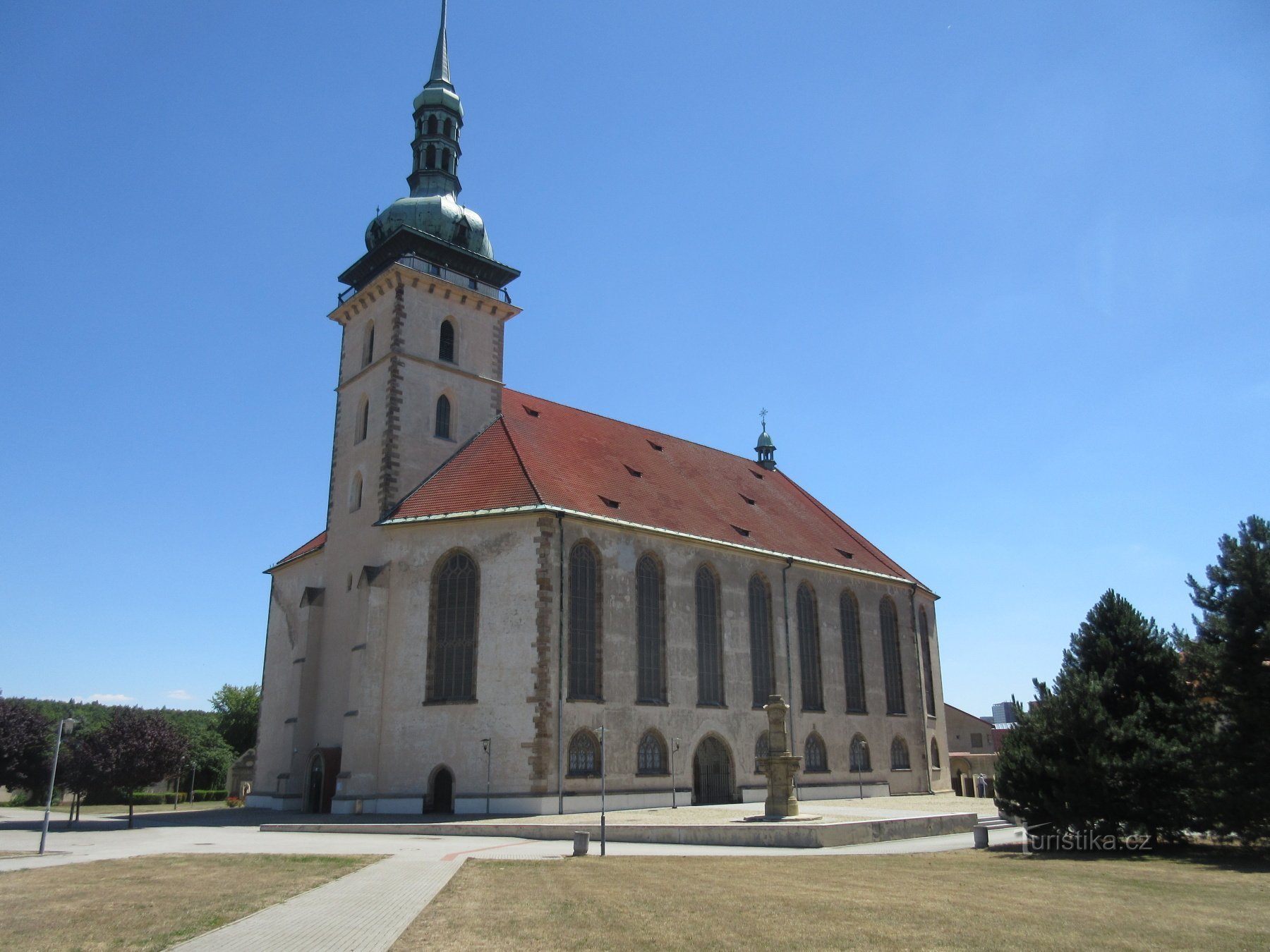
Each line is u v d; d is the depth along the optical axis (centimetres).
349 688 4594
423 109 5794
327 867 2502
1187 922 1717
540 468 4909
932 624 7162
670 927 1619
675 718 4812
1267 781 2791
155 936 1555
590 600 4600
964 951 1443
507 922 1656
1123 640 3369
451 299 5472
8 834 3722
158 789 7694
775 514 6469
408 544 4669
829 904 1872
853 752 5881
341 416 5525
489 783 4191
